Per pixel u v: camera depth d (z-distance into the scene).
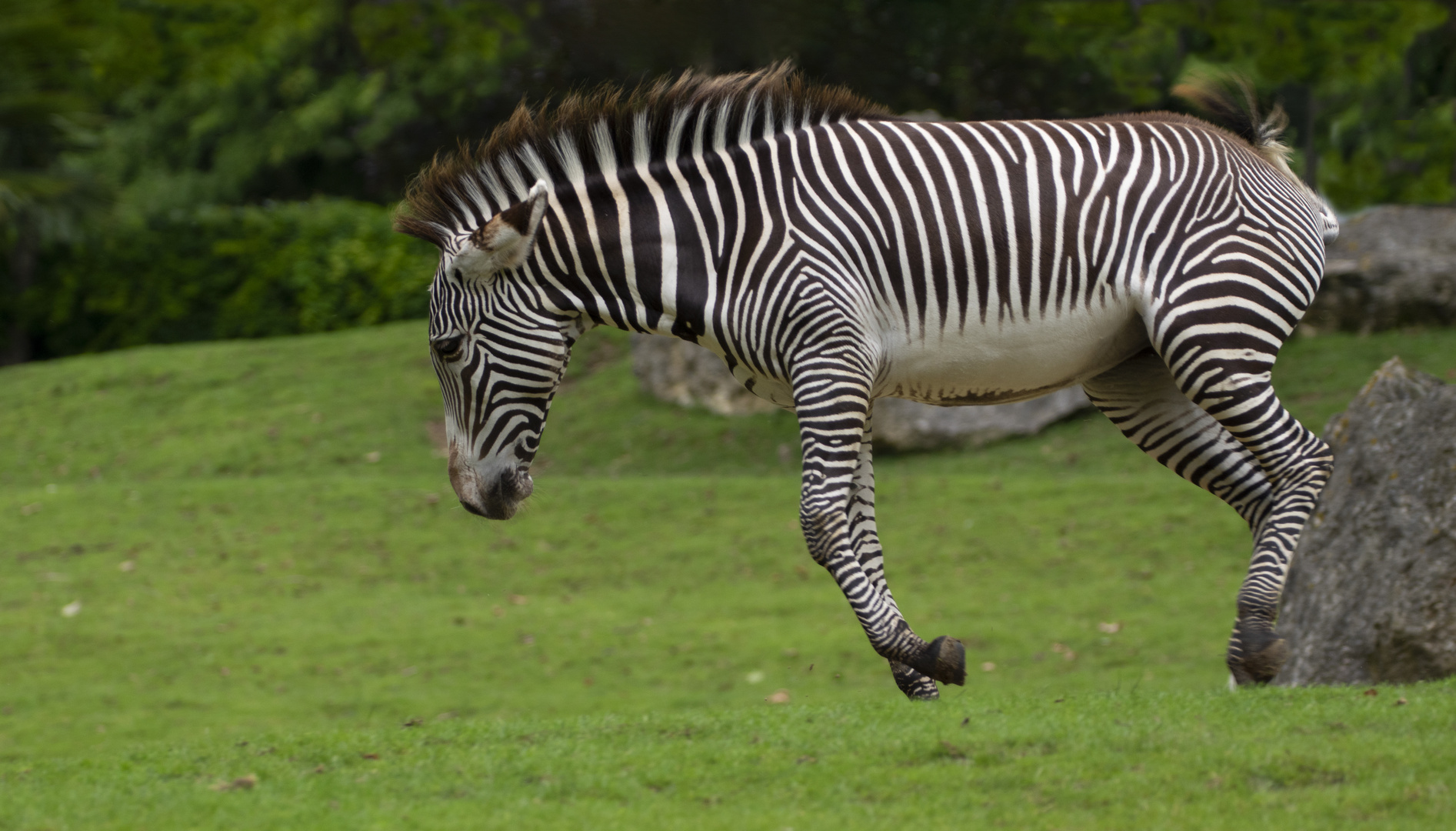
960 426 57.88
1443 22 57.72
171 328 83.75
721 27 64.88
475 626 41.03
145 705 34.19
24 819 14.06
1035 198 17.14
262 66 102.31
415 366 69.75
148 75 67.44
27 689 35.69
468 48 68.12
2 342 85.00
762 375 17.88
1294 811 12.70
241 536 50.38
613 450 60.84
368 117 103.81
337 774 15.63
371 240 81.50
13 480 61.09
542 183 17.16
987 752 14.84
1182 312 16.98
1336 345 57.69
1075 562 43.78
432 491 54.53
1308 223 18.03
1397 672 20.61
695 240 17.45
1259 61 58.22
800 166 17.33
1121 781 13.70
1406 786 13.15
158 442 63.62
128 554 48.69
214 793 14.87
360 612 42.75
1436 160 67.25
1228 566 42.19
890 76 71.56
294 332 82.12
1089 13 60.06
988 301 17.12
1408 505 21.58
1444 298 57.50
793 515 50.34
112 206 72.81
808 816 13.12
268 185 109.81
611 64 67.75
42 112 64.81
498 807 13.80
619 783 14.54
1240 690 17.20
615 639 39.47
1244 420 17.14
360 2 68.19
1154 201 17.23
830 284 16.92
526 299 17.73
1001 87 73.50
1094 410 58.66
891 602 17.41
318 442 62.12
